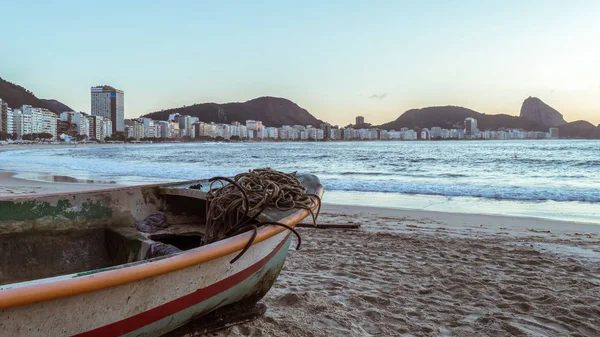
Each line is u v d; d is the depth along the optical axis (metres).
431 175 21.86
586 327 3.85
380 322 3.92
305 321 3.89
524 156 42.03
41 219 3.89
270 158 44.91
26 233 3.81
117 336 2.34
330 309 4.16
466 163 32.28
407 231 7.96
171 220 4.61
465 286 4.86
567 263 5.81
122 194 4.35
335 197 13.52
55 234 3.96
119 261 3.97
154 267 2.26
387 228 8.27
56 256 3.94
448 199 13.05
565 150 58.78
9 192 13.57
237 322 3.43
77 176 20.97
